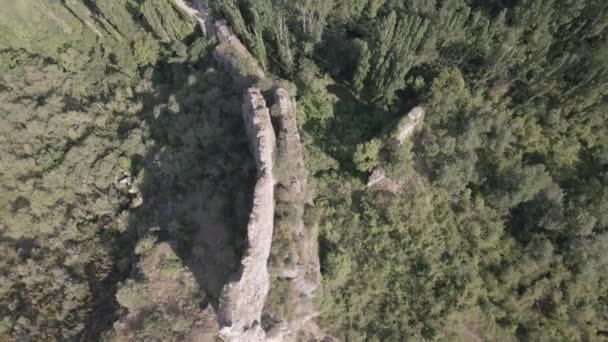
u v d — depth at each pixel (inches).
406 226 2422.5
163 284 2097.7
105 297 2298.2
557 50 2844.5
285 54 2696.9
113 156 2596.0
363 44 2687.0
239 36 2711.6
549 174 2664.9
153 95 2807.6
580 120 2736.2
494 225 2484.0
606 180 2576.3
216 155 2409.0
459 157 2536.9
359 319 2204.7
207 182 2332.7
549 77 2696.9
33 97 2928.2
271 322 1973.4
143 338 1983.3
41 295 2345.0
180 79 2810.0
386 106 2733.8
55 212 2539.4
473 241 2447.1
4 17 3068.4
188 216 2287.2
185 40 2987.2
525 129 2738.7
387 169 2431.1
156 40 2979.8
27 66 3046.3
